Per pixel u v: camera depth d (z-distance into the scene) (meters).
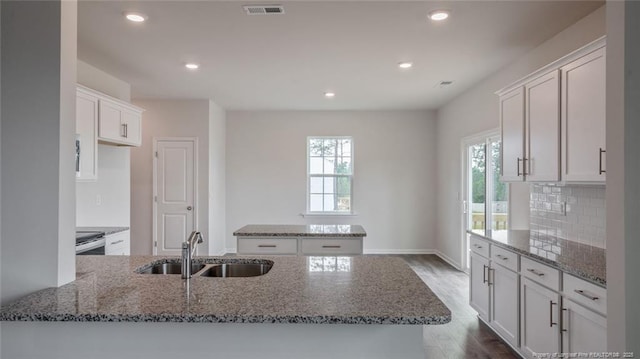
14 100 1.73
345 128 7.00
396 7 2.83
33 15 1.72
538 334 2.52
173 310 1.44
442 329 3.47
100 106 3.88
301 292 1.69
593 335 2.00
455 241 5.98
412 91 5.52
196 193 6.09
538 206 3.59
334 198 7.08
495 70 4.46
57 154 1.72
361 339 1.52
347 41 3.53
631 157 1.43
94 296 1.61
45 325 1.49
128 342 1.50
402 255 6.88
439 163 6.78
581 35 3.05
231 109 6.89
